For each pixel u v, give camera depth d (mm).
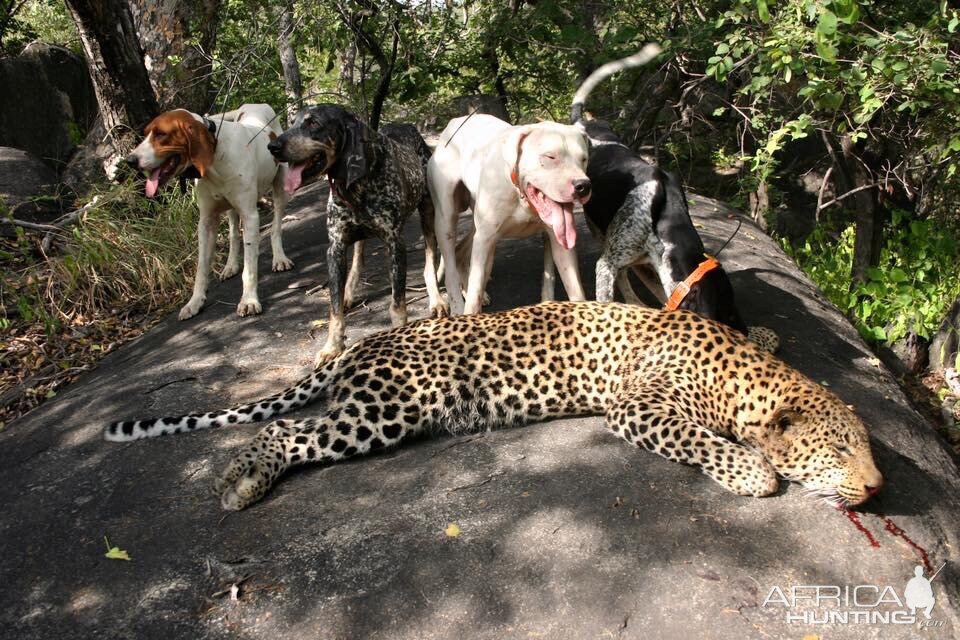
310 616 3148
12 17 12773
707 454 3689
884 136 8195
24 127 10500
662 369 4109
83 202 8758
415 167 5543
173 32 9242
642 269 5582
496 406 4199
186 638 3105
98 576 3447
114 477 4125
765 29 6488
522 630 3059
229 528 3625
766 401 3900
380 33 8391
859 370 5117
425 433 4199
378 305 6004
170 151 5574
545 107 9812
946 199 9938
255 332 5754
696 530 3428
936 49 5512
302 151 4770
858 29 6020
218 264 7645
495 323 4301
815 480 3662
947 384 6887
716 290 4719
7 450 4652
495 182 4809
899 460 4078
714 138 11398
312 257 7121
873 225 8688
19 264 8047
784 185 12586
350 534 3518
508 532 3471
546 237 5512
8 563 3605
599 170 5336
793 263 7270
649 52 5332
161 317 7133
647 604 3117
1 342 6938
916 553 3402
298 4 7961
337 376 4387
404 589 3232
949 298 7652
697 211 8203
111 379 5402
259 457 3848
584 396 4234
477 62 9344
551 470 3836
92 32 8391
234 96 9648
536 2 9367
